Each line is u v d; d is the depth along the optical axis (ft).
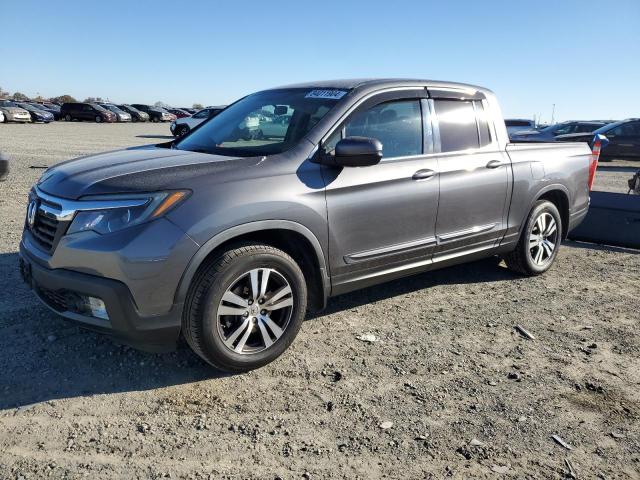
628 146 60.44
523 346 13.44
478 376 11.89
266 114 14.34
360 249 13.29
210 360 11.19
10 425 9.62
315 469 8.78
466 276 18.93
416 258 14.66
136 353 12.34
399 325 14.52
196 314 10.83
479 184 15.83
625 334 14.33
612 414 10.58
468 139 15.99
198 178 11.06
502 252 17.42
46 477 8.38
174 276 10.50
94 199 10.62
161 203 10.52
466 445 9.48
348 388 11.25
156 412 10.22
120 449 9.12
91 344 12.62
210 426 9.84
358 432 9.78
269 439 9.52
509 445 9.52
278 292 11.85
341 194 12.71
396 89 14.48
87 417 9.98
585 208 20.45
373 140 12.05
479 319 15.08
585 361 12.73
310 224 12.17
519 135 69.62
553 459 9.18
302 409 10.46
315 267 12.67
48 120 136.56
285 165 12.12
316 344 13.23
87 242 10.45
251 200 11.27
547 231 18.80
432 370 12.10
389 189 13.58
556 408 10.71
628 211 23.09
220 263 10.91
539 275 19.19
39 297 11.78
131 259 10.18
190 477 8.51
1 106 133.28
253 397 10.84
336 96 13.74
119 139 83.92
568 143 19.79
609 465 9.08
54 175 12.39
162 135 102.42
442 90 15.61
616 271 20.13
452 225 15.33
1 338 12.69
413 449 9.34
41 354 12.07
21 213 25.46
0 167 29.94
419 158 14.52
